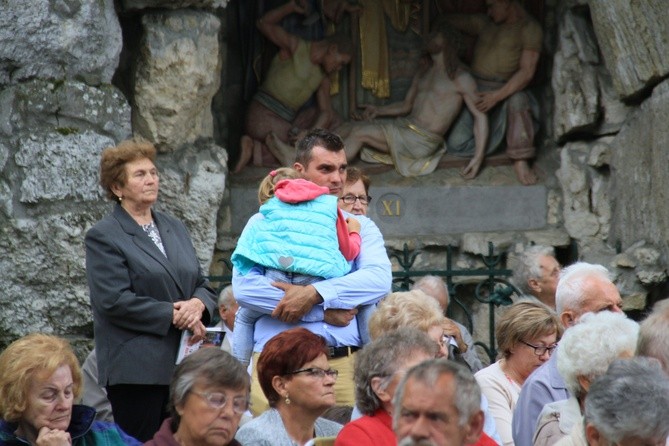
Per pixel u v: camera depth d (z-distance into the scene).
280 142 27.89
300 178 15.94
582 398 13.40
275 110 28.05
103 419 17.64
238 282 15.48
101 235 16.66
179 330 16.62
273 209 15.58
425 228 28.17
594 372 13.09
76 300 21.36
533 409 14.88
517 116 28.38
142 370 16.38
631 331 13.24
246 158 27.83
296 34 28.36
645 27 24.59
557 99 27.44
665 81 24.58
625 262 25.41
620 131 26.56
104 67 22.22
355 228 16.03
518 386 16.23
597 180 27.23
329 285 15.29
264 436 13.27
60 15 21.64
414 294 14.59
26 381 12.91
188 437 12.65
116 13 22.92
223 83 27.94
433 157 28.47
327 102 28.41
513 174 28.47
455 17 28.83
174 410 12.77
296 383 13.26
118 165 16.89
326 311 15.40
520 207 28.25
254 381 15.50
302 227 15.43
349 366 15.50
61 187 21.39
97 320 16.66
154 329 16.41
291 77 28.06
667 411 11.04
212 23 23.97
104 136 21.91
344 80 28.67
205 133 25.16
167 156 24.42
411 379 10.66
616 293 15.71
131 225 16.83
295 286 15.22
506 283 25.27
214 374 12.53
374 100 28.72
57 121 21.58
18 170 21.28
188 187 24.48
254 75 28.22
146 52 23.45
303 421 13.42
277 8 28.06
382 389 12.50
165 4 23.36
